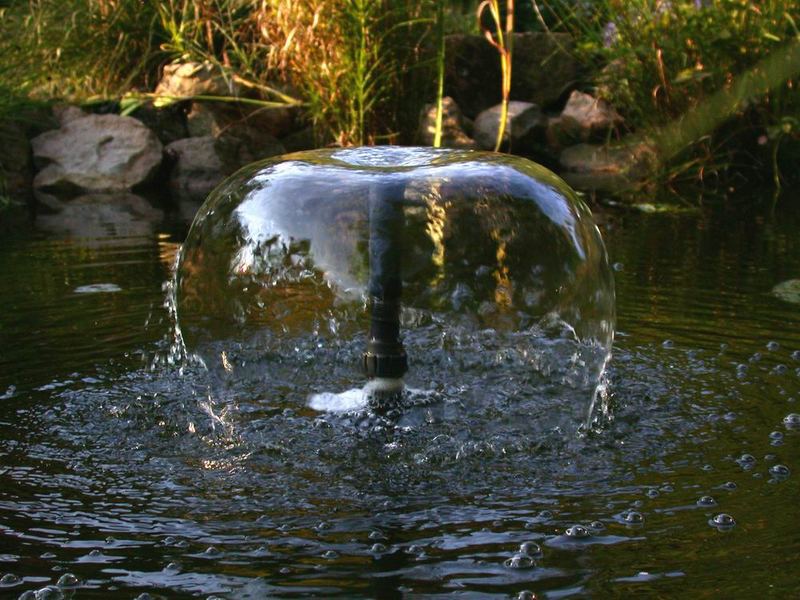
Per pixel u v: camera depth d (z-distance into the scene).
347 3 5.93
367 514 1.79
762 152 6.35
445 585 1.53
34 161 6.24
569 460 2.05
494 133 6.74
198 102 6.62
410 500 1.85
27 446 2.13
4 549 1.66
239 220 2.37
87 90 6.95
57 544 1.68
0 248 4.30
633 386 2.49
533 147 6.94
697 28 5.94
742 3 5.91
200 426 2.24
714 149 6.20
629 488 1.90
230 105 6.66
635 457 2.06
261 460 2.05
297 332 2.66
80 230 4.75
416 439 2.16
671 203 5.49
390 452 2.09
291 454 2.08
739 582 1.53
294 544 1.67
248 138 6.56
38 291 3.51
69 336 2.96
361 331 2.84
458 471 1.99
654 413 2.31
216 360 2.57
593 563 1.60
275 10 6.32
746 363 2.67
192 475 1.98
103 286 3.57
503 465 2.02
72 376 2.59
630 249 4.23
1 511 1.81
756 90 5.93
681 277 3.68
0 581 1.55
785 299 3.33
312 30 6.08
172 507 1.83
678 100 6.09
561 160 6.77
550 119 7.05
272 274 2.37
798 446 2.11
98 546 1.67
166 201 5.72
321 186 2.32
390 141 6.35
